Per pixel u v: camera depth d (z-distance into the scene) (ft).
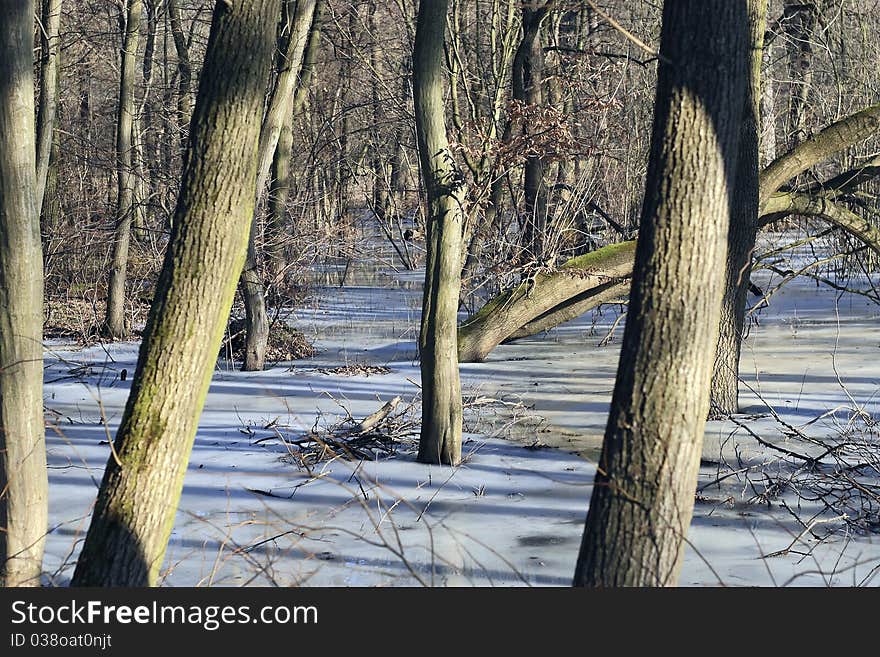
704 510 26.40
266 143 52.85
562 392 45.06
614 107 58.75
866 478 28.78
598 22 77.36
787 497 27.50
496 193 59.36
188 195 16.05
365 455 33.27
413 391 45.83
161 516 15.78
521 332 59.82
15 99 17.29
